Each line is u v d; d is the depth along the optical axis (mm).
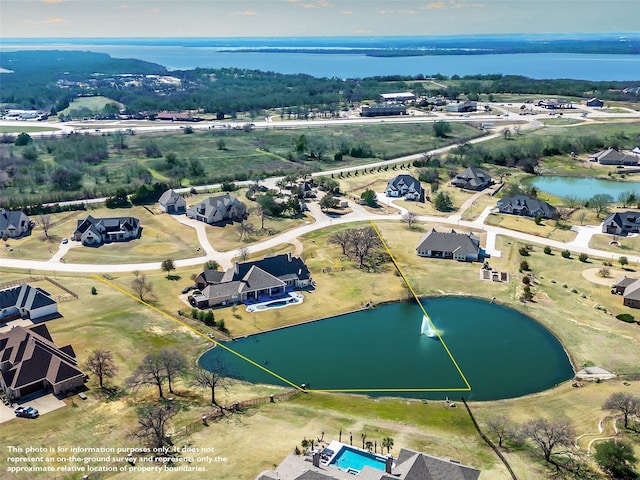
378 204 193875
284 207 182125
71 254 148875
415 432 81688
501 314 121000
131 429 81312
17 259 144875
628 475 72500
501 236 163000
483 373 99875
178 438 79250
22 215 165375
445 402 90875
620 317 116938
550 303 124250
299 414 86062
